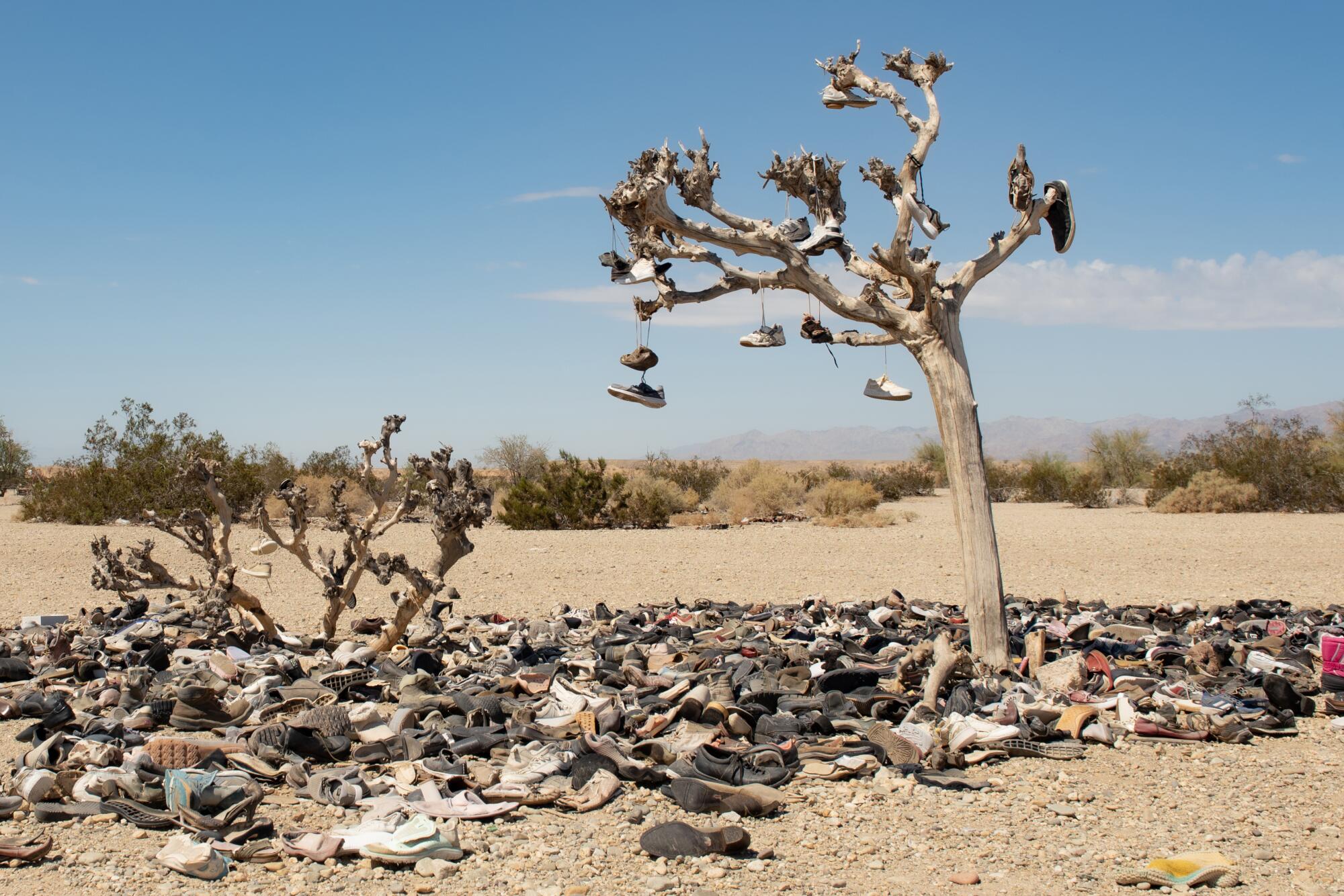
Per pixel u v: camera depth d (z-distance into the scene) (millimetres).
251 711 6934
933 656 7832
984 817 5445
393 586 14766
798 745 6324
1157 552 19500
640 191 7188
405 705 7059
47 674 8031
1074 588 14625
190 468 9289
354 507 28984
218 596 9055
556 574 16188
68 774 5508
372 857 4762
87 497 25875
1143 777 6117
